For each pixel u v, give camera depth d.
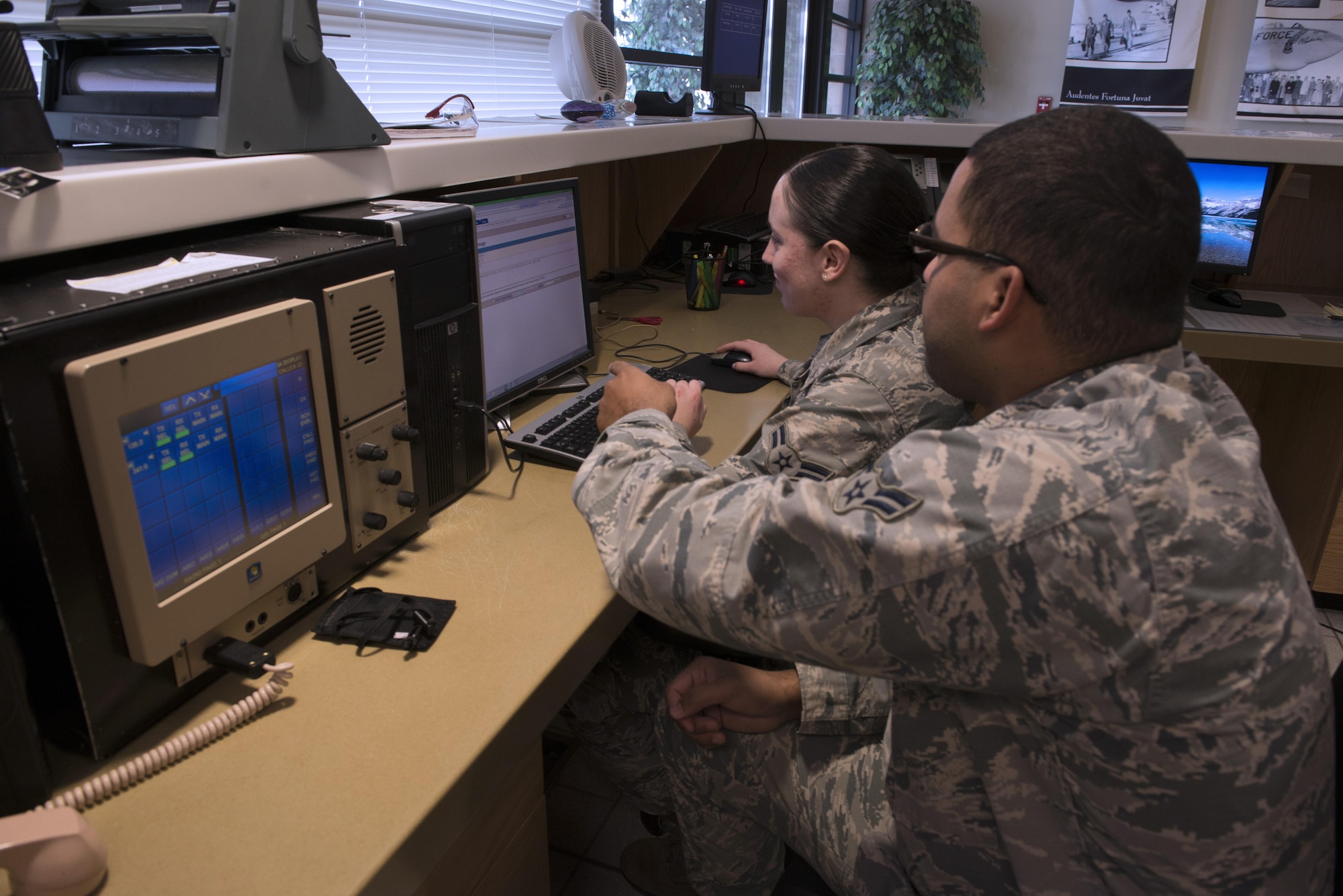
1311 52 3.92
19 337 0.53
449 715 0.68
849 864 0.86
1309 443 2.21
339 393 0.82
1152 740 0.52
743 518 0.63
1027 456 0.54
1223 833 0.53
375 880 0.54
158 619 0.63
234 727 0.66
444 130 1.30
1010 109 6.21
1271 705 0.51
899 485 0.57
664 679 1.12
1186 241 0.57
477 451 1.10
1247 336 1.91
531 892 0.97
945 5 5.82
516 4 2.33
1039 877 0.62
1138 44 4.54
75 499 0.57
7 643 0.55
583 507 0.78
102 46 1.05
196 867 0.54
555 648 0.77
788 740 0.95
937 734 0.65
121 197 0.73
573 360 1.53
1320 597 2.25
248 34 0.85
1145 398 0.54
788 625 0.60
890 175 1.12
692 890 1.34
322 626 0.78
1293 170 2.24
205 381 0.65
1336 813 0.67
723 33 2.39
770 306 2.09
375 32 1.83
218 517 0.68
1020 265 0.59
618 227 2.40
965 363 0.67
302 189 0.94
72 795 0.58
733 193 2.70
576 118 1.79
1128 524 0.51
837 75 6.34
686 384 1.16
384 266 0.87
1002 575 0.52
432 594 0.86
